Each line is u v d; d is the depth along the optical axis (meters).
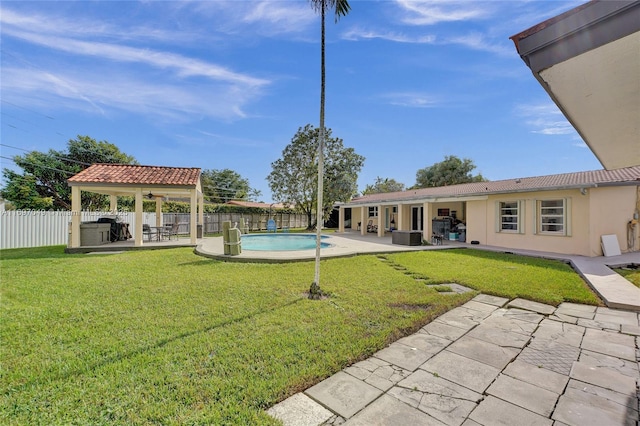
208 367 3.01
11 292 5.57
